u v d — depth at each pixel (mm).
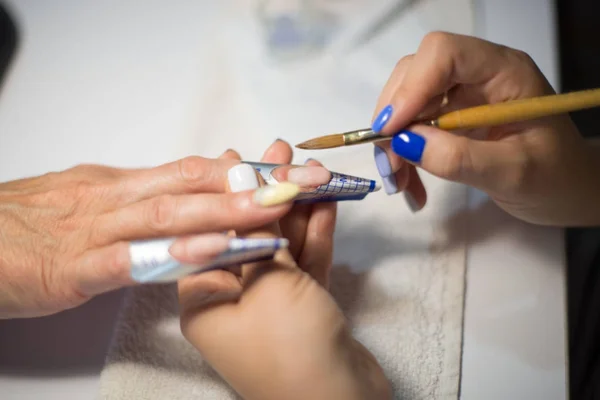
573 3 945
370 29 636
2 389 468
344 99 599
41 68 644
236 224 356
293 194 345
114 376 459
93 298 504
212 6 669
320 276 467
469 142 403
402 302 486
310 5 652
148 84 624
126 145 590
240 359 346
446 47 411
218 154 579
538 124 429
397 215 527
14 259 434
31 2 685
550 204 467
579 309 673
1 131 605
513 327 471
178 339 475
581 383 632
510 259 500
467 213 522
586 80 925
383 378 373
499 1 628
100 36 661
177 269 325
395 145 405
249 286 357
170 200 376
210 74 625
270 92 609
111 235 407
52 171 568
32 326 494
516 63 431
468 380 455
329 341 336
